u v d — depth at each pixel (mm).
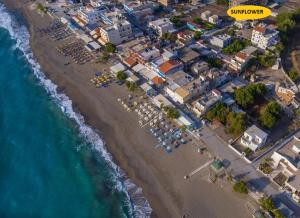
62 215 106812
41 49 189875
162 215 100938
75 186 114688
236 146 117125
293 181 100062
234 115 121688
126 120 136000
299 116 126438
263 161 110812
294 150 107562
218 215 98250
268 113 120625
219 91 135750
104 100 147875
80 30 198875
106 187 112125
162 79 148375
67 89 157625
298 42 175375
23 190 115750
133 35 185750
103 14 198250
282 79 146125
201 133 123875
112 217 103250
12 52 191125
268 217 94250
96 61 173250
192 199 103562
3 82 167875
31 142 133375
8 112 148875
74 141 130750
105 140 128875
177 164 114812
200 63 152875
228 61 154750
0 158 127938
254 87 133625
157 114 135500
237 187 100500
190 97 136875
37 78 167750
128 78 154250
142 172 114562
